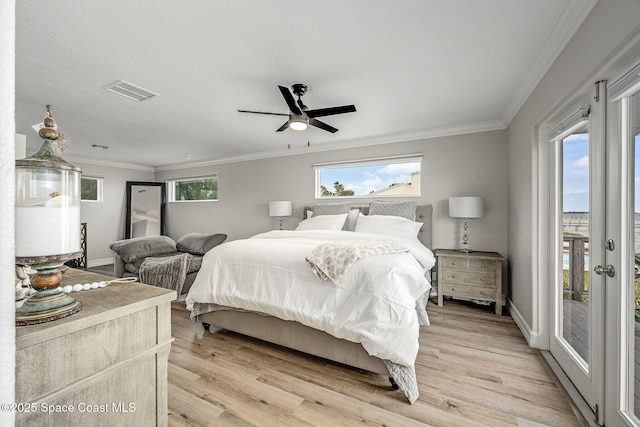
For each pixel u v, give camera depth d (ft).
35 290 2.56
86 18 5.10
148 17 5.10
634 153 4.08
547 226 7.14
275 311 6.56
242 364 6.60
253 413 4.96
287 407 5.11
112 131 12.33
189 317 9.61
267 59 6.55
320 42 5.90
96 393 2.54
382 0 4.72
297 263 6.72
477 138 11.46
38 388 2.16
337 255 6.28
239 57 6.46
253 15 5.08
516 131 9.18
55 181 2.45
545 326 7.18
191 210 20.25
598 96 4.61
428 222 11.96
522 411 4.98
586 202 5.51
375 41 5.86
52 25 5.29
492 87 7.95
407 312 5.33
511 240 10.01
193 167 20.03
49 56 6.36
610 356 4.39
